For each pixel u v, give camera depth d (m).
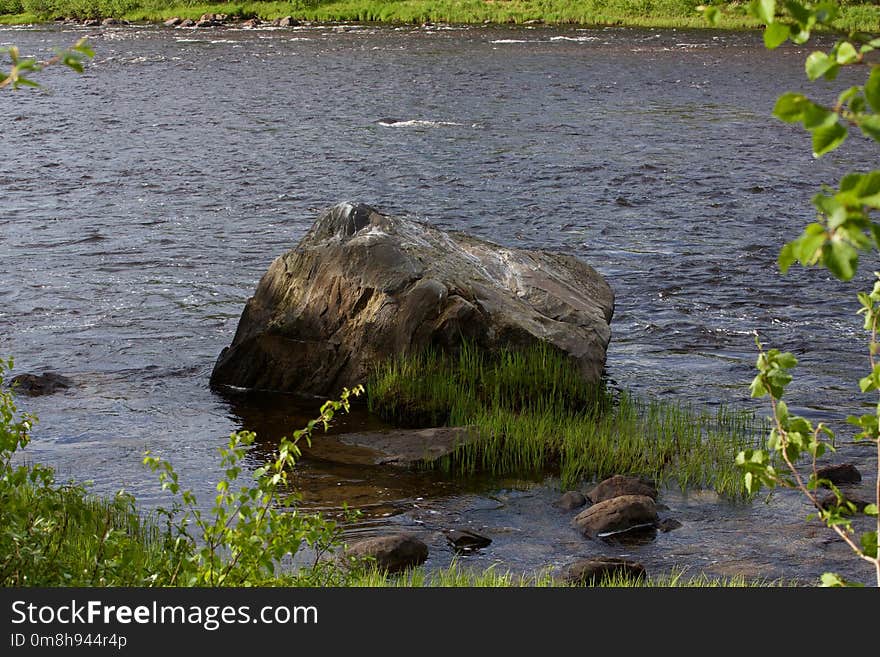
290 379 14.59
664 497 10.97
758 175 31.25
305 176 31.77
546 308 15.05
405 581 8.40
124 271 21.42
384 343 14.09
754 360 16.17
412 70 58.53
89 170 32.84
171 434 12.93
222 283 20.61
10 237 24.30
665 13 85.94
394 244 14.73
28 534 6.86
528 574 9.12
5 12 102.44
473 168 32.72
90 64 63.84
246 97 49.66
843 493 10.89
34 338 16.97
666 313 18.80
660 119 42.03
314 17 92.75
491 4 92.06
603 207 27.56
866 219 2.92
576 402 13.75
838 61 3.20
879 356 16.11
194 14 95.31
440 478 11.51
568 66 59.44
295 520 6.79
